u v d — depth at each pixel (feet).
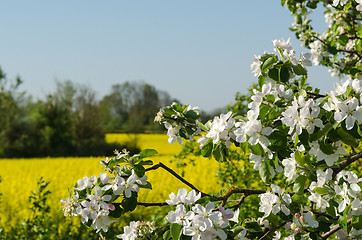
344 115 7.10
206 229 7.06
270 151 7.98
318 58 15.12
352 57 16.25
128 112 162.09
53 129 116.98
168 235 7.73
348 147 14.71
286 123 7.47
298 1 15.81
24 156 115.96
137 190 8.86
